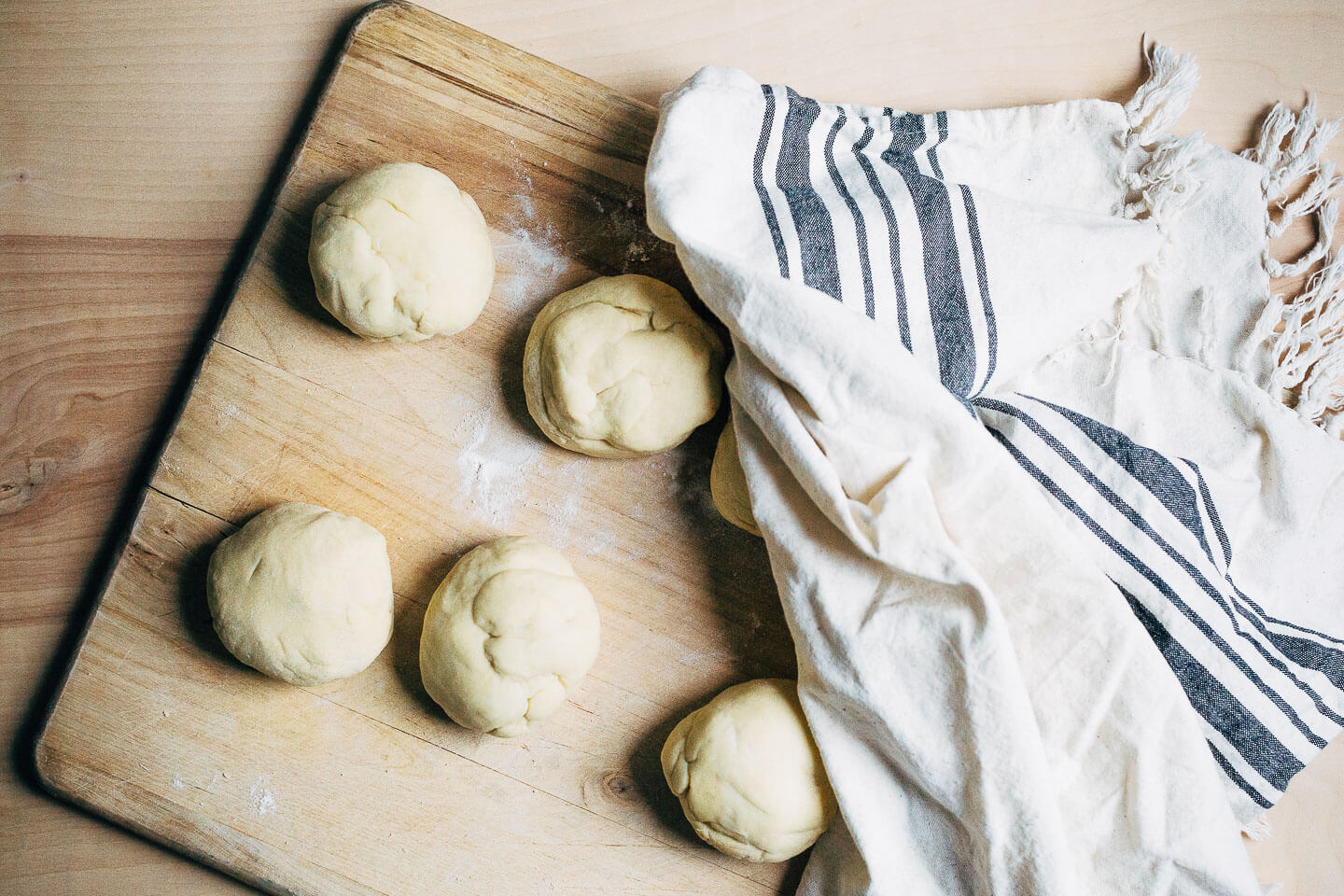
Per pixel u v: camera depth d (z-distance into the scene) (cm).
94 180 69
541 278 68
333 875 66
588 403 65
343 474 67
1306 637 67
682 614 68
